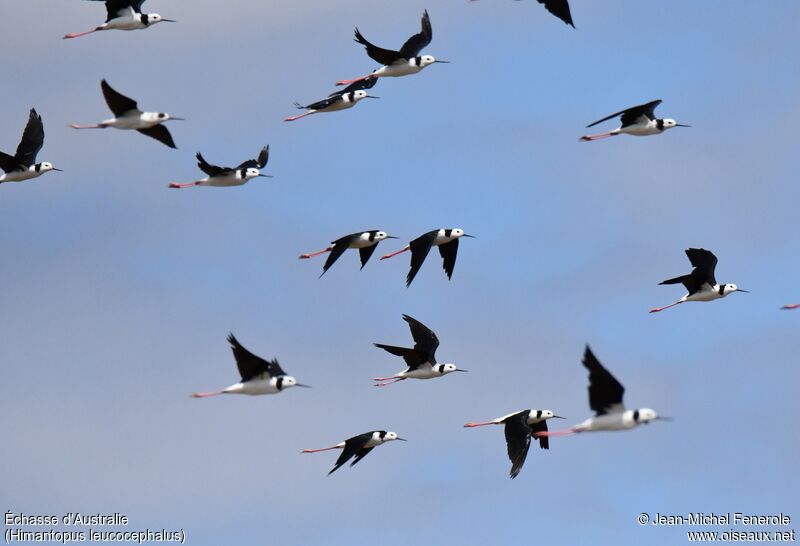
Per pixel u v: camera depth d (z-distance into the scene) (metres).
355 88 43.00
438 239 39.59
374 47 40.47
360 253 39.59
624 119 38.25
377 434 37.31
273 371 31.69
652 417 28.28
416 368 38.12
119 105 35.50
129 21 37.81
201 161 37.41
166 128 36.12
